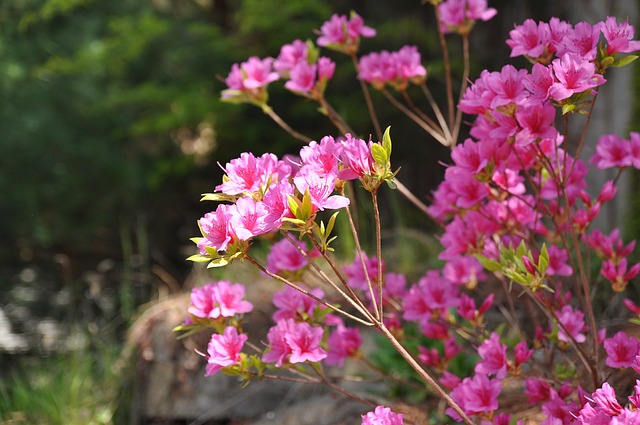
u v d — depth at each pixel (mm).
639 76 2025
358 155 1162
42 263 4801
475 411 1290
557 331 1397
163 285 2885
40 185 4844
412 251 2375
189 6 5211
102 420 2188
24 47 5109
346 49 1707
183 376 2152
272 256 1448
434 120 3828
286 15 4039
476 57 3615
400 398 1791
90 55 4520
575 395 1489
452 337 1540
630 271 1435
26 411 2225
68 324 3342
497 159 1346
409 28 3701
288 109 4211
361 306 1194
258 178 1213
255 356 1369
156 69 4852
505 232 1479
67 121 4965
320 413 1845
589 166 2266
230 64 4430
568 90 1208
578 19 2551
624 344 1295
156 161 5000
